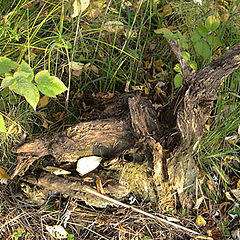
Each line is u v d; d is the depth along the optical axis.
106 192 1.02
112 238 1.02
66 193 1.04
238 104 1.15
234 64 0.94
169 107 1.05
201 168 1.11
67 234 1.03
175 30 1.28
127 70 1.23
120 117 1.03
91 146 1.03
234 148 1.14
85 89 1.20
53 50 1.20
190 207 1.08
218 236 1.04
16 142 1.11
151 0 1.25
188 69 0.98
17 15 1.25
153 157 0.98
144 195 1.05
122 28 1.27
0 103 1.14
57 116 1.16
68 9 1.23
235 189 1.09
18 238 1.03
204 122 1.02
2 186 1.08
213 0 1.31
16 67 0.98
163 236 1.04
